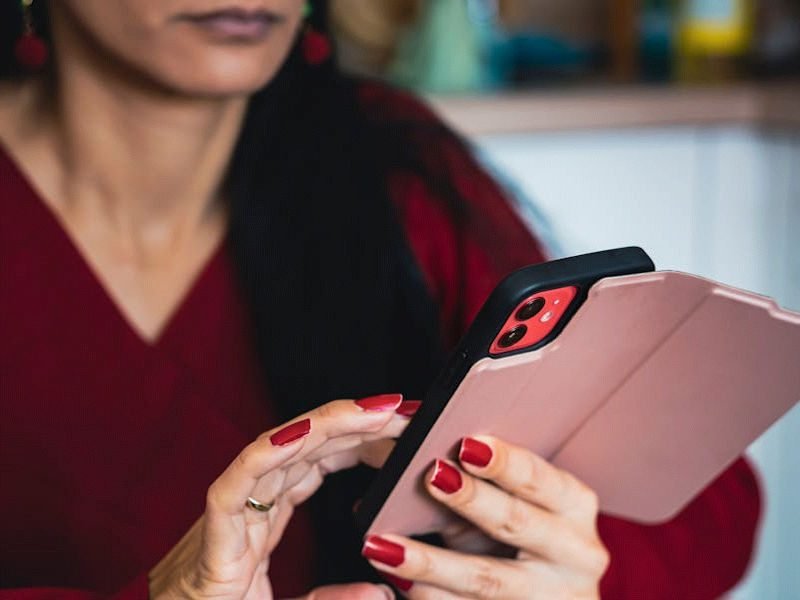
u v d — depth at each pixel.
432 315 0.88
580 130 1.81
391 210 0.88
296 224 0.85
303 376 0.87
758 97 1.86
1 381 0.85
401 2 1.90
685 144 1.86
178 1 0.72
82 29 0.78
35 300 0.85
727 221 1.89
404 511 0.65
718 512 0.85
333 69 0.89
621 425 0.67
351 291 0.86
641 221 1.87
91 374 0.86
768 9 2.02
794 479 1.84
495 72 1.97
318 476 0.69
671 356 0.62
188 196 0.86
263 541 0.61
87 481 0.87
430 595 0.67
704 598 0.85
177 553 0.62
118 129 0.83
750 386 0.64
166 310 0.88
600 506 0.75
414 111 1.00
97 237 0.86
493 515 0.64
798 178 1.79
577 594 0.67
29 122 0.86
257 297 0.86
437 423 0.59
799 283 1.82
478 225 0.94
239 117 0.85
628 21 2.04
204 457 0.88
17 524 0.87
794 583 1.88
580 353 0.59
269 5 0.73
